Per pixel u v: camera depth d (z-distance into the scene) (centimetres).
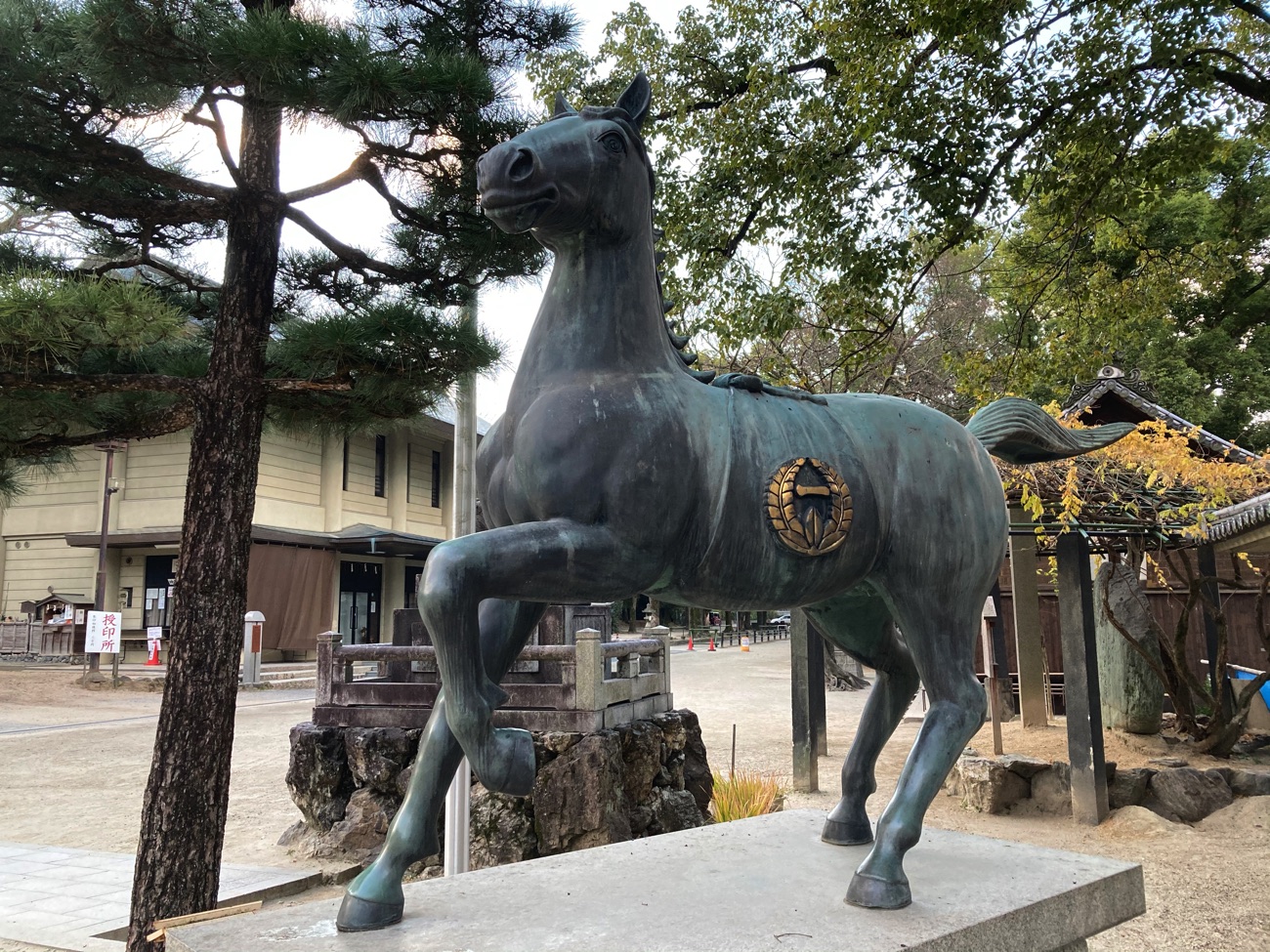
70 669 1803
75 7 346
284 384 418
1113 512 761
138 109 374
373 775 617
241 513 410
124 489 1947
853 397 254
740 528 215
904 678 283
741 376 236
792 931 198
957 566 239
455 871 444
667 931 199
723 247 929
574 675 597
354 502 2206
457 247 448
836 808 284
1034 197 934
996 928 210
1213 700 811
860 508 230
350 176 435
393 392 416
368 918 201
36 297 311
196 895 383
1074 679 709
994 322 1772
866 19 738
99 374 432
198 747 389
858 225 827
